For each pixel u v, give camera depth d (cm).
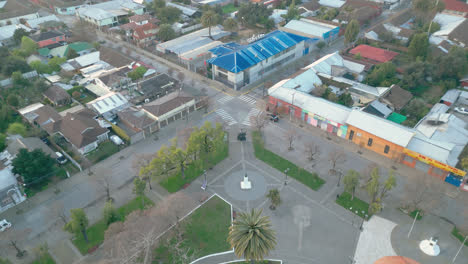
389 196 7719
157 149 9331
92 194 7894
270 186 8094
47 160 8206
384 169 8488
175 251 6575
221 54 13138
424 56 13250
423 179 7262
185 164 8119
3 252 6594
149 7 19662
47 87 11838
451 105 10725
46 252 6562
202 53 14188
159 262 6391
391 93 10862
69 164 8794
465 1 18512
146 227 6203
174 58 14712
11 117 10600
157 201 7669
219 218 7262
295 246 6669
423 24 16700
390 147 8675
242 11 17700
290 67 13925
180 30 17125
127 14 18862
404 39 15312
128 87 11731
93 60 13900
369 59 13625
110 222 6869
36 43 14938
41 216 7362
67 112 10144
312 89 11525
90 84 12244
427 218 7162
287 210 7456
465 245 6588
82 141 9044
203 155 9056
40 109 10481
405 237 6794
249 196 7831
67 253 6562
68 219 7281
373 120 9088
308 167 8638
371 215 7269
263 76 13250
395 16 17088
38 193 7956
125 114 10162
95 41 16438
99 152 9231
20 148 8419
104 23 17938
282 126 10262
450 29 14962
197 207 7531
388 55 13538
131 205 7581
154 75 13038
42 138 9694
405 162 8612
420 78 11769
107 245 5888
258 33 16038
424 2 16450
